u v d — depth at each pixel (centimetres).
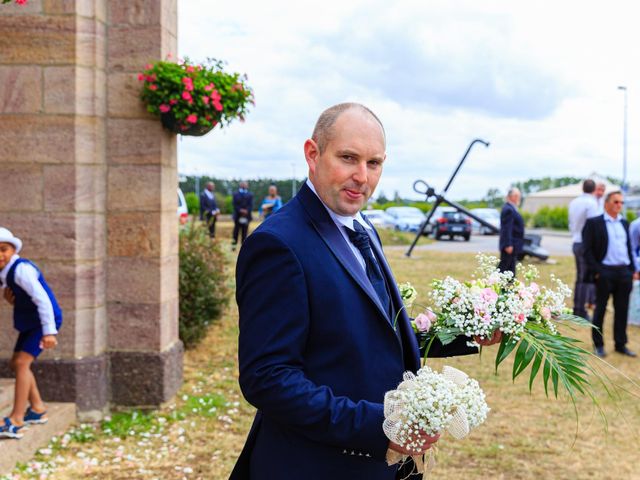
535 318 184
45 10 429
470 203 5366
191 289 643
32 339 386
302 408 146
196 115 440
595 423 481
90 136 442
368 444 148
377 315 162
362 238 176
